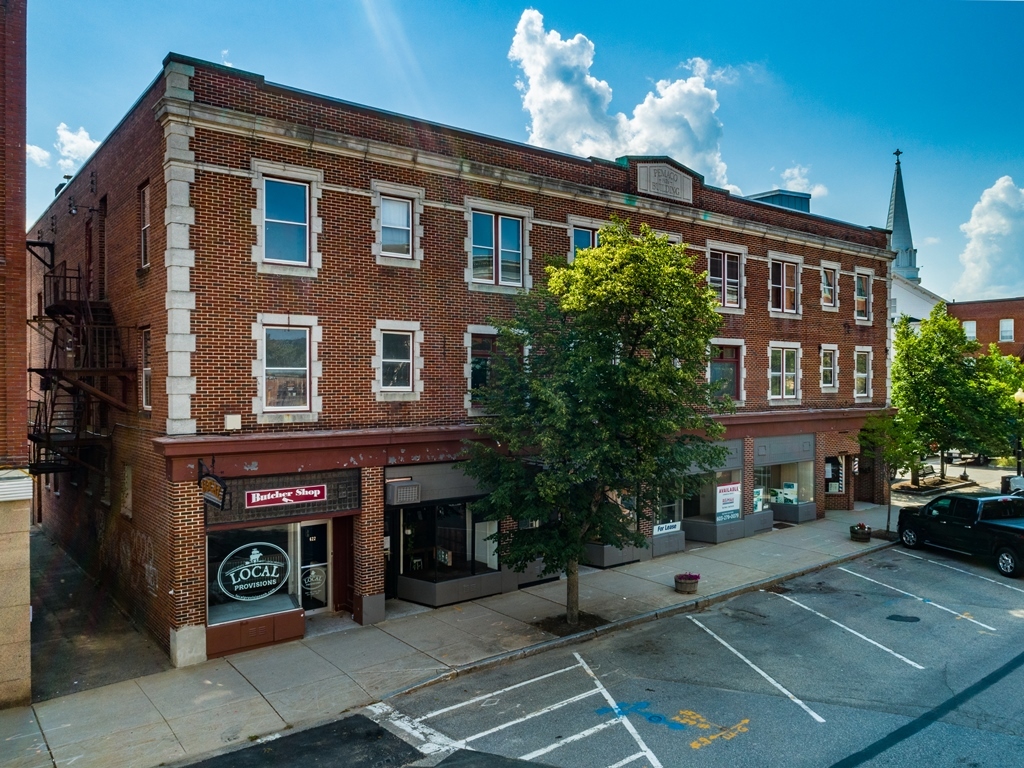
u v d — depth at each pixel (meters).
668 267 14.05
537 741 10.10
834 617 15.77
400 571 17.30
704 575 19.23
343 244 15.40
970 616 15.67
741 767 9.26
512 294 18.14
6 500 11.39
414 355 16.48
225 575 14.30
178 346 13.34
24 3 12.23
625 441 14.55
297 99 14.88
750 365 24.58
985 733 10.09
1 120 12.03
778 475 26.83
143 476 15.26
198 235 13.61
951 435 30.25
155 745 10.14
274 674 12.69
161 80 13.88
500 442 16.33
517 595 17.56
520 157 18.55
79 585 18.88
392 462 15.86
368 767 9.48
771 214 25.67
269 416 14.40
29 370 15.39
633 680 12.29
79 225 20.61
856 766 9.21
